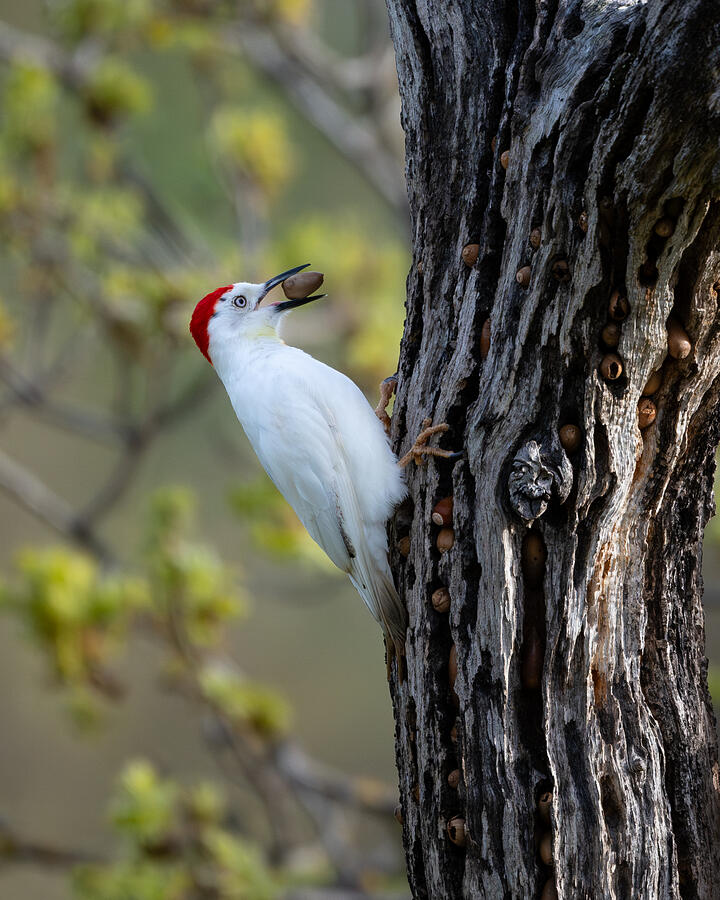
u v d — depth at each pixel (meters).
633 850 5.53
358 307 13.00
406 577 6.12
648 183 4.75
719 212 4.82
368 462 6.55
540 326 5.25
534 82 5.22
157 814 10.23
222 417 16.02
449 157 5.80
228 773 13.47
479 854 5.61
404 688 6.16
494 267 5.62
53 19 13.77
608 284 5.07
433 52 5.76
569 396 5.29
